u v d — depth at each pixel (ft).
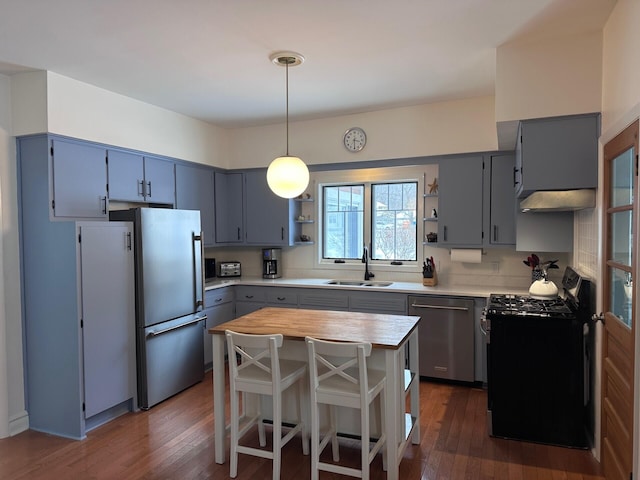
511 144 11.92
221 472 8.41
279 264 16.78
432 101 13.35
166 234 12.04
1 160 10.17
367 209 15.84
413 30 8.39
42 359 10.32
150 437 9.87
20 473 8.44
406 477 8.14
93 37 8.51
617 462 7.29
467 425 10.25
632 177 6.61
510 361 9.50
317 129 15.31
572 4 7.43
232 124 15.96
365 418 7.41
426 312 12.94
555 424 9.28
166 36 8.52
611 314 7.77
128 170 12.41
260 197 16.22
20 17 7.65
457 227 13.42
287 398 9.55
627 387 6.81
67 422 10.04
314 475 7.79
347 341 7.79
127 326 11.10
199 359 13.37
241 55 9.53
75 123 10.87
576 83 8.77
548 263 12.75
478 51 9.46
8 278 10.20
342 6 7.43
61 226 10.02
